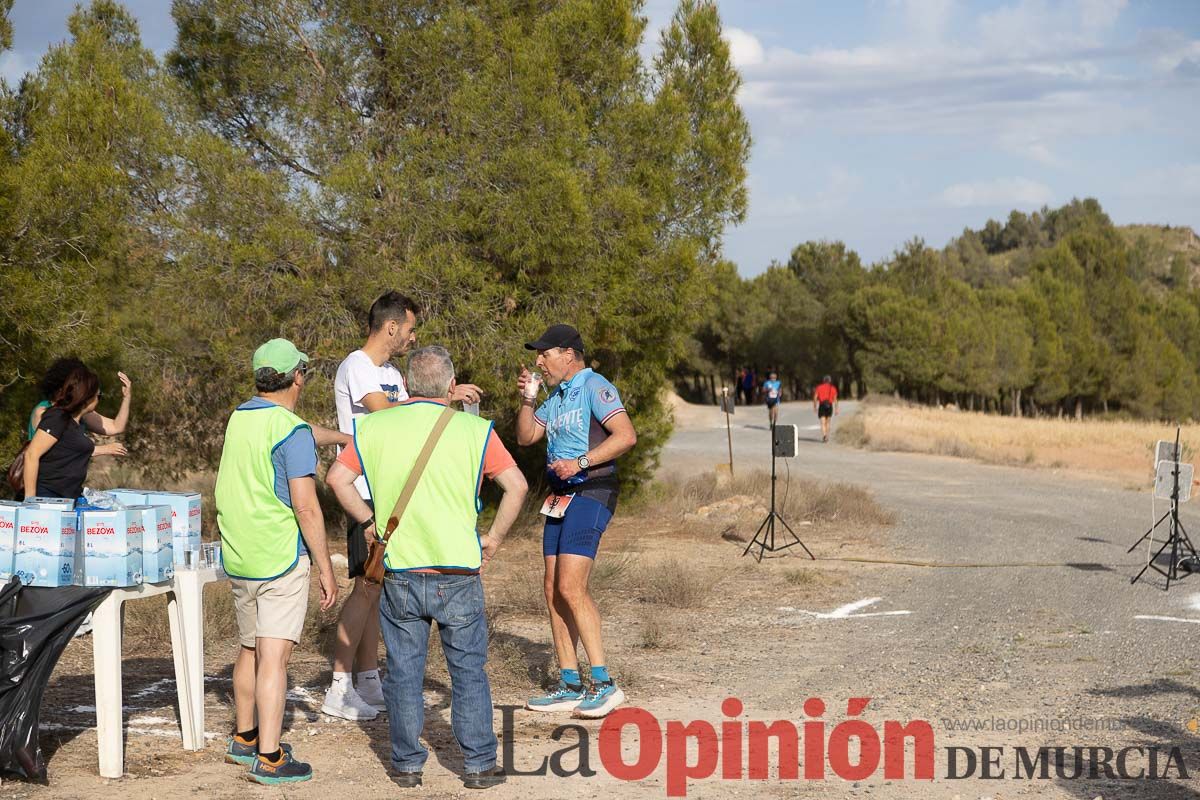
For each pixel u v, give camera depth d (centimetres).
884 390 5850
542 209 1216
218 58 1393
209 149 1241
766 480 1819
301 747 544
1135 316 6994
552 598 626
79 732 555
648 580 1038
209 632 776
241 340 1309
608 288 1321
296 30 1360
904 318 5769
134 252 1249
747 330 6512
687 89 1487
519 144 1255
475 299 1246
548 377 624
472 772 482
